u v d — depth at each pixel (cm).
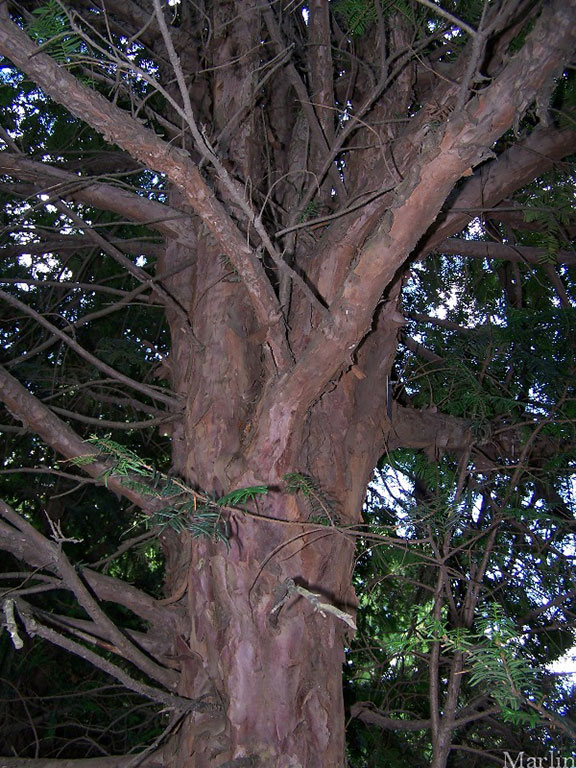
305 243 351
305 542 287
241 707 272
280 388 273
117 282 612
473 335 430
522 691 182
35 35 190
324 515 280
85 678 620
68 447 323
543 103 184
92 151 489
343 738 279
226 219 225
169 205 423
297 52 434
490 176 332
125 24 446
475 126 188
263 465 285
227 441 321
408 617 509
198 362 346
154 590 654
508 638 168
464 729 446
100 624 254
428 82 375
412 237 218
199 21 439
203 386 336
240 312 349
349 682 510
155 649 337
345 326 241
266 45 426
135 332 648
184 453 377
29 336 589
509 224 452
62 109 538
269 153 379
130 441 632
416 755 499
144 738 552
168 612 335
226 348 340
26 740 605
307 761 265
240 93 390
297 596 283
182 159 207
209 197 217
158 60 432
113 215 575
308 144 362
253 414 314
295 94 435
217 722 274
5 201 530
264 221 372
